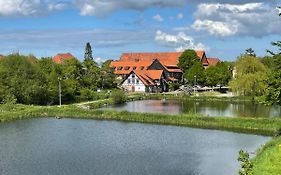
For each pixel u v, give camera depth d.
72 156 47.19
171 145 53.84
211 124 69.94
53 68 119.75
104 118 79.88
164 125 71.75
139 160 45.22
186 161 44.75
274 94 46.59
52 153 48.75
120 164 43.50
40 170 41.09
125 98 114.94
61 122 75.12
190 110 90.38
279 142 44.41
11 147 52.19
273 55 47.34
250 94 106.75
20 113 81.56
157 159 45.75
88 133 63.22
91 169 41.41
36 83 100.31
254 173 31.16
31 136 60.34
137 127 69.38
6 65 102.38
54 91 104.62
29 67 104.06
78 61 128.62
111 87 142.00
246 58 107.75
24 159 45.69
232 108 94.12
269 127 65.50
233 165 42.94
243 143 55.12
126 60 194.62
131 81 147.38
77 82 119.12
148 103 110.25
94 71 134.75
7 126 70.06
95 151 49.94
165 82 155.50
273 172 32.06
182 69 171.12
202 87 148.88
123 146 53.09
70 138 58.75
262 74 103.38
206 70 148.38
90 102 103.50
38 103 101.38
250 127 66.81
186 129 67.12
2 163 43.84
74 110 83.81
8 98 91.88
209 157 46.75
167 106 100.94
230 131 65.06
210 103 108.44
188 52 169.88
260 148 46.88
